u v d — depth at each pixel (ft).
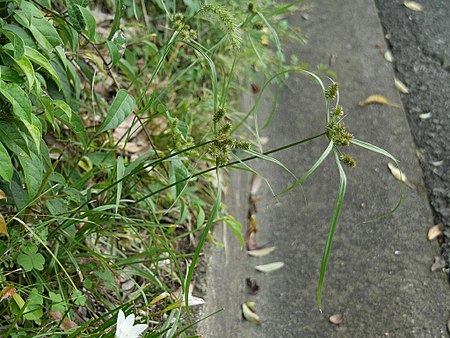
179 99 2.00
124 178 1.31
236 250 1.82
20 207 1.30
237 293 1.73
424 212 1.99
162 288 1.43
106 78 1.80
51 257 1.39
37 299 1.23
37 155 1.26
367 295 1.75
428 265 1.84
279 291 1.75
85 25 1.32
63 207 1.36
